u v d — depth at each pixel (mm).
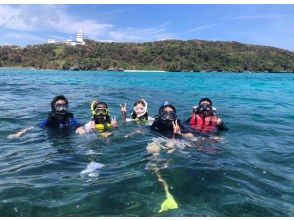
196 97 6090
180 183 1603
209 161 1949
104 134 2572
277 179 1741
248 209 1365
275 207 1397
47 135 2562
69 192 1505
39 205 1385
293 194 1551
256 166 1930
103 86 8820
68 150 2188
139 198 1440
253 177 1733
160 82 11727
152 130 2695
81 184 1592
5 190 1529
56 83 9867
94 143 2342
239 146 2385
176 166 1830
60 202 1412
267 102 5391
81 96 5676
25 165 1895
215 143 2402
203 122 2893
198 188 1554
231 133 2836
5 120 3221
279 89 8898
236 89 8664
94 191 1508
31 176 1714
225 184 1608
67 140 2422
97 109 2729
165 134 2590
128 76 18016
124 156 2045
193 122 2916
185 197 1459
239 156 2113
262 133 2916
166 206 1355
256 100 5688
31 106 4191
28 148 2244
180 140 2426
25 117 3387
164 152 2100
